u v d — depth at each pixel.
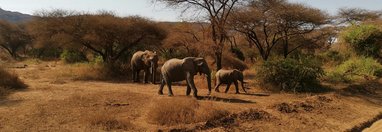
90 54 33.09
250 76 19.59
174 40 23.61
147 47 24.64
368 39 22.67
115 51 23.44
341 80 16.86
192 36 23.47
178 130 8.41
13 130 8.26
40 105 10.63
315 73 14.61
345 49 23.89
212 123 8.95
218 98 12.37
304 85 14.40
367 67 18.98
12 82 14.01
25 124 8.73
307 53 29.88
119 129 8.50
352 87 15.18
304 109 11.04
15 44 49.56
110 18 21.22
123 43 22.17
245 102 11.83
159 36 22.92
